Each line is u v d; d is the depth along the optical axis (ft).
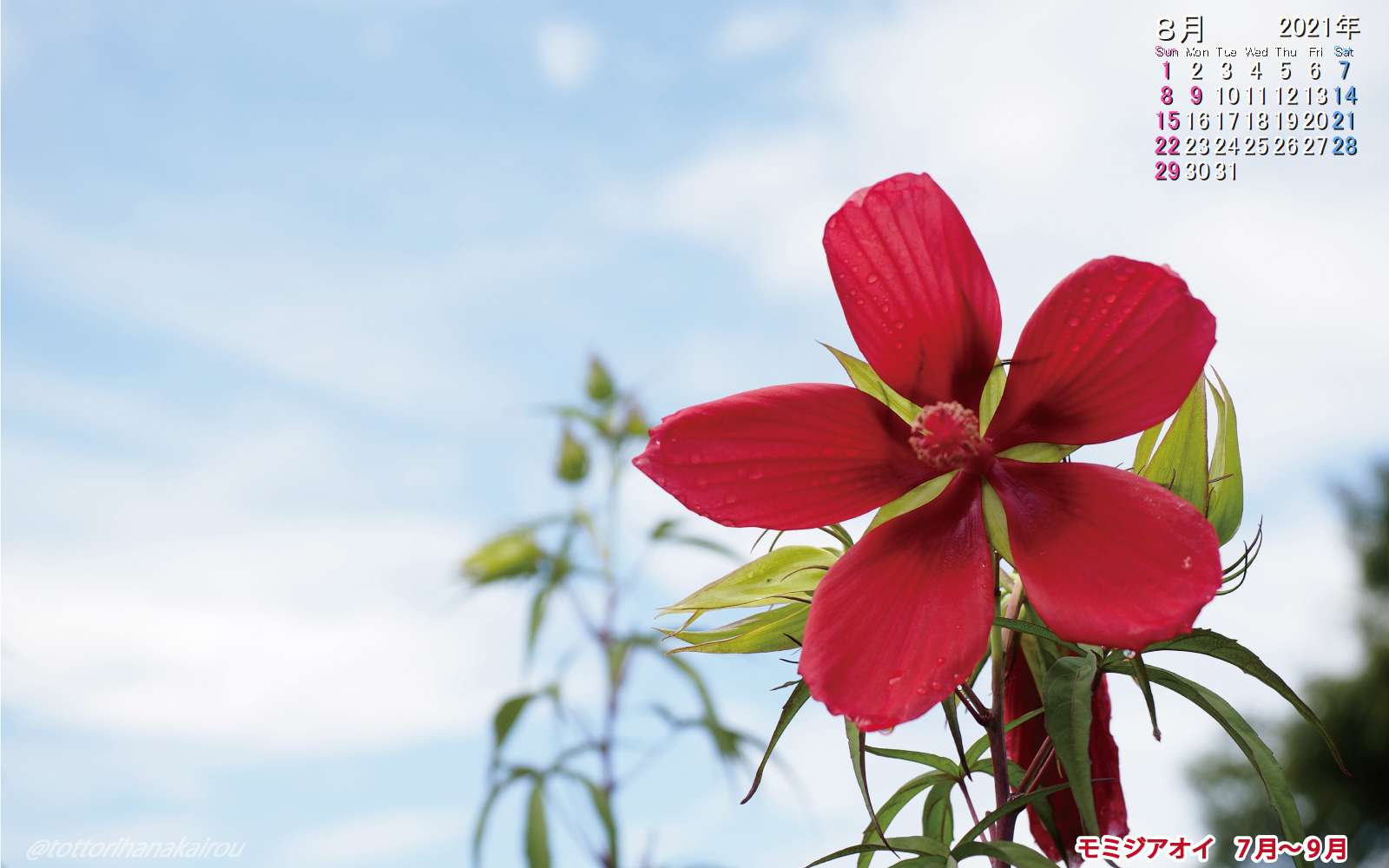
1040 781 2.50
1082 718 2.26
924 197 2.33
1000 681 2.44
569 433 5.29
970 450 2.36
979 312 2.36
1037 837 2.52
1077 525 2.28
